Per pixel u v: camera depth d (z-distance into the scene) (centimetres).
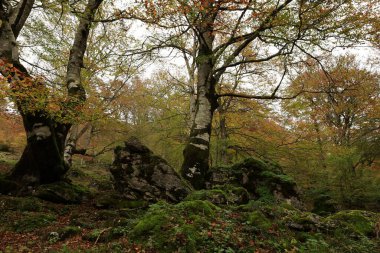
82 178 1661
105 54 1612
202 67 1189
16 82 721
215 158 1825
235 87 1723
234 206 803
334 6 983
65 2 1025
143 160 924
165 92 1712
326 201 1514
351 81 2017
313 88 2006
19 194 841
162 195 868
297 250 552
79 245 543
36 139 859
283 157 1609
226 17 1213
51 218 695
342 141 2125
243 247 527
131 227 595
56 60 1470
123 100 2117
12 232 613
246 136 1762
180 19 1020
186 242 508
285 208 809
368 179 1720
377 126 1991
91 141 2456
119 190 894
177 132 1784
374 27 968
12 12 1020
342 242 622
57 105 798
